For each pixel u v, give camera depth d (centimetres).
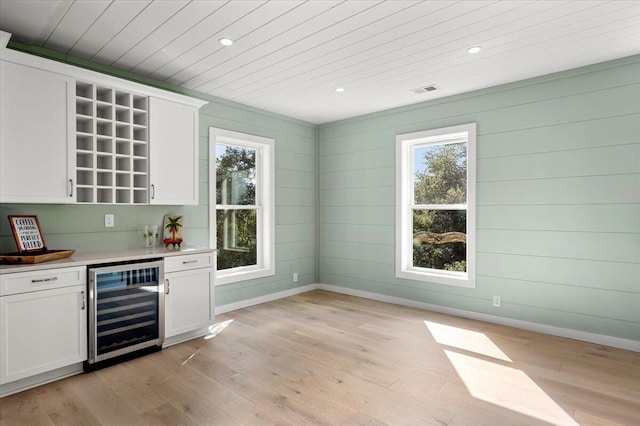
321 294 504
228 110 422
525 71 334
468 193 390
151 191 322
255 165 469
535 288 351
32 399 228
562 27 252
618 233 310
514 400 228
